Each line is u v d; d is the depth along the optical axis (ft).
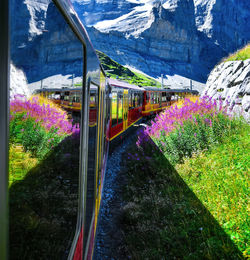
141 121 74.13
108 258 15.31
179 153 27.32
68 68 5.07
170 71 571.69
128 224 18.67
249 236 13.41
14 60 2.79
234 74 39.60
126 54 554.46
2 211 2.44
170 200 19.63
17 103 2.91
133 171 28.60
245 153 21.88
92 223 11.10
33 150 3.43
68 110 5.18
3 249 2.47
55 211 4.38
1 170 2.41
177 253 14.40
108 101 29.55
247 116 30.14
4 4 2.42
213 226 15.28
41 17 3.60
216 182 19.36
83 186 7.26
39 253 3.65
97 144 12.44
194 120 28.86
